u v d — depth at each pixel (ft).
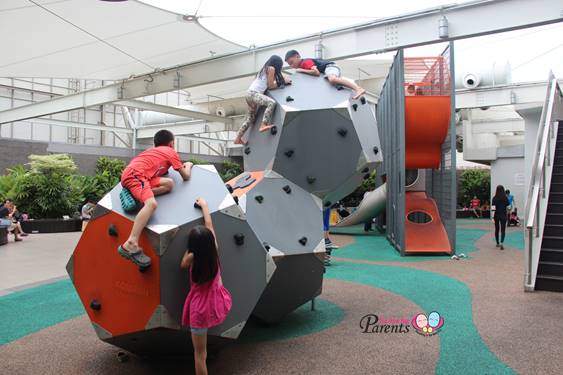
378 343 15.14
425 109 36.14
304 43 34.60
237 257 12.74
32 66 42.75
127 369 13.25
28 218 56.70
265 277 13.29
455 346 14.78
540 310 19.08
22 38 34.81
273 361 13.60
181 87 42.39
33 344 15.58
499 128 80.23
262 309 16.15
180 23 33.35
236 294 12.66
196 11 31.68
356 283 24.88
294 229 16.15
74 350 14.96
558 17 25.79
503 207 39.47
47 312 19.79
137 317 11.62
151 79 44.73
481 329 16.53
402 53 35.73
